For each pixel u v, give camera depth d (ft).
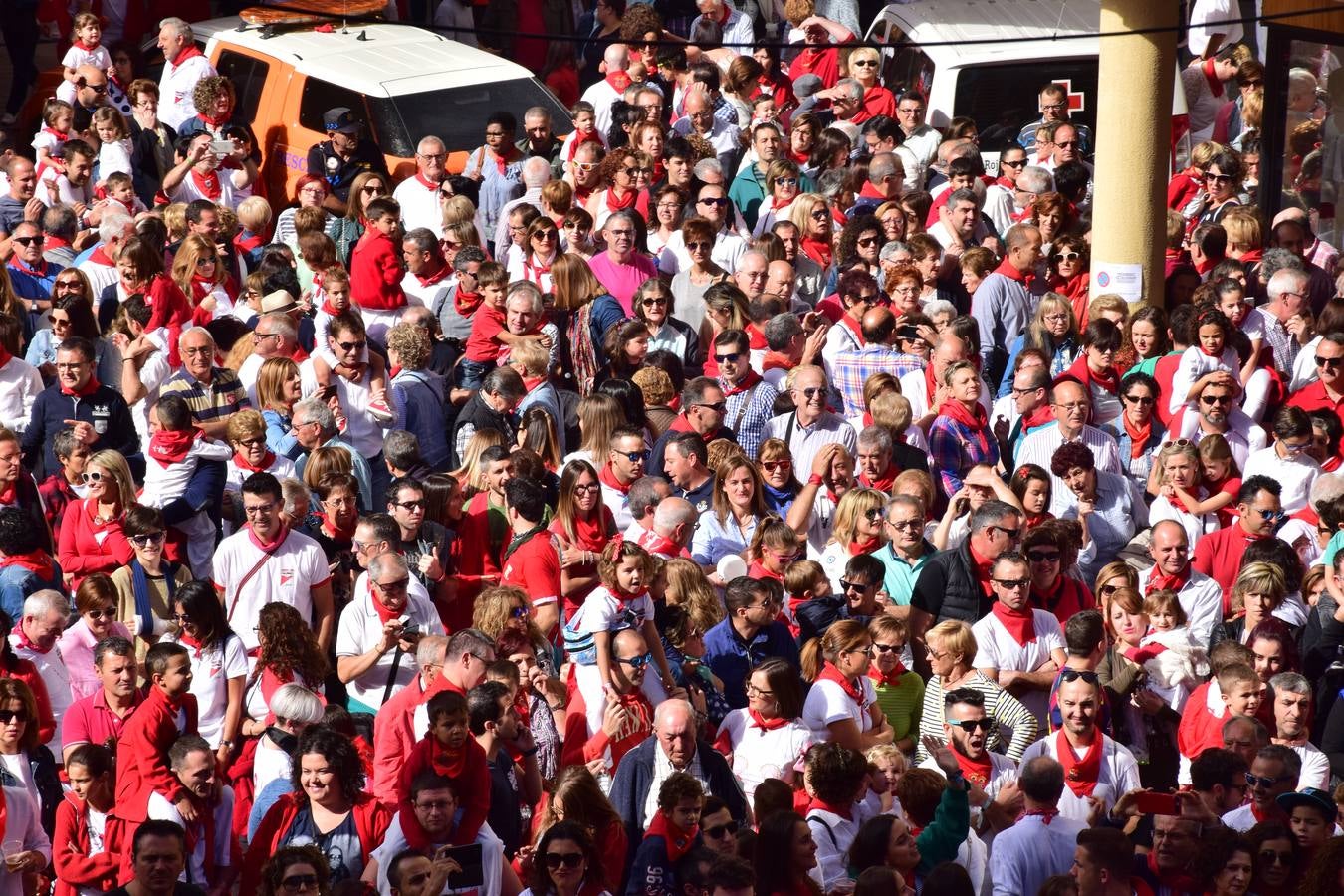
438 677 107.55
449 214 177.78
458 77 222.69
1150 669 119.65
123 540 130.11
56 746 117.91
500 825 102.53
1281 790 101.96
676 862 95.86
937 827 98.27
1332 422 148.15
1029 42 220.64
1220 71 237.04
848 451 141.90
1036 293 175.94
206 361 143.95
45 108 205.77
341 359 146.82
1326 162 196.95
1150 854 98.99
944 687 114.93
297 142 217.56
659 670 115.75
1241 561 131.13
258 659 114.52
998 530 122.83
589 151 195.11
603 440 141.49
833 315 169.58
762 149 200.13
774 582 119.14
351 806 98.58
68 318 152.56
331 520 129.80
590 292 161.99
